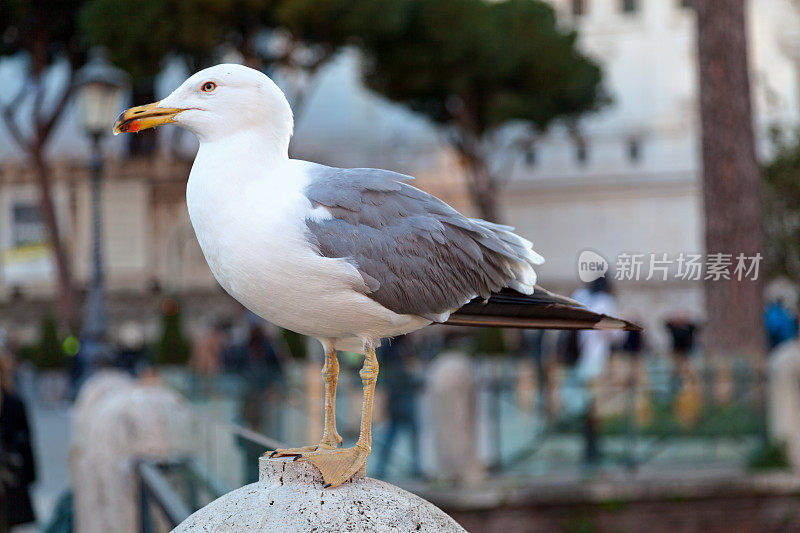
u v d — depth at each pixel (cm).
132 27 2088
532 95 2925
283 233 215
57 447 1305
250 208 219
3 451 580
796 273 1541
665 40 4100
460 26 2538
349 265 215
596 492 812
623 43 4131
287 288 217
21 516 604
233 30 2217
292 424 962
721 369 876
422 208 230
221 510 214
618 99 4106
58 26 2592
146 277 3450
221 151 225
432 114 2880
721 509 816
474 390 862
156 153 3494
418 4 2539
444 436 860
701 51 1070
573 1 4200
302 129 3950
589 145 4119
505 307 240
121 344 2400
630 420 862
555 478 847
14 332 2755
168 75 3067
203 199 222
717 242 1048
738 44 1057
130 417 514
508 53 2744
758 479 821
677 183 4025
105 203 3453
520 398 868
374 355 227
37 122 2670
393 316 222
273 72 2367
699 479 820
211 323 1727
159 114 229
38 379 2127
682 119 4044
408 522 208
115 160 3441
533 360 1077
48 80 3319
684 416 869
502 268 238
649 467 859
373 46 2550
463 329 2445
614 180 4069
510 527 806
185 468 468
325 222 219
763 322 1038
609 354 908
